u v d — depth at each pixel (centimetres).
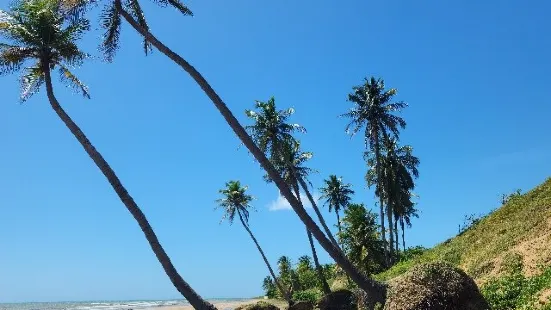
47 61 1908
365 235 5066
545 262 1830
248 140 1856
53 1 1917
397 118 4522
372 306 1802
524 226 2395
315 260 5016
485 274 2175
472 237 2986
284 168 4559
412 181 5125
